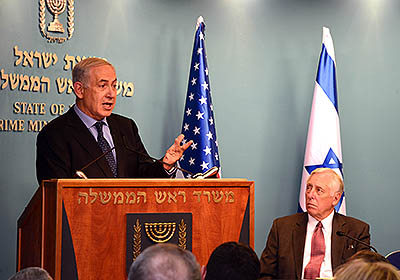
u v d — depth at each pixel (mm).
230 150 6973
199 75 6469
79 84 4590
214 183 3469
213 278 2348
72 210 3197
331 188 4773
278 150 7109
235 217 3512
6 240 6047
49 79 6273
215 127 6852
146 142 6660
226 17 7035
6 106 6105
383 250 7207
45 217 3377
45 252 3350
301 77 7191
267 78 7121
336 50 7246
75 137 4430
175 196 3395
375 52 7324
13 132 6125
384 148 7281
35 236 3605
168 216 3363
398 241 7234
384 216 7234
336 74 7066
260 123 7082
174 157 4121
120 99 6574
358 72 7273
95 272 3227
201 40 6551
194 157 6344
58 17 6336
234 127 6996
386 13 7359
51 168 4320
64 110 6320
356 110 7250
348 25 7285
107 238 3258
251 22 7105
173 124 6770
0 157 6070
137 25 6684
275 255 4828
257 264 2377
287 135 7141
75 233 3197
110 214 3270
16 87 6145
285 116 7145
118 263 3268
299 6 7230
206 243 3443
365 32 7309
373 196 7227
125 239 3287
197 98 6434
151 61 6727
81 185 3207
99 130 4590
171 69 6797
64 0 6367
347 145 7203
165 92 6766
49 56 6289
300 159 7145
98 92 4559
